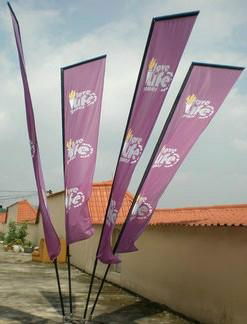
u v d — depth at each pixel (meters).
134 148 9.53
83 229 9.92
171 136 9.62
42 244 25.16
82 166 10.10
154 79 9.50
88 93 10.27
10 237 36.25
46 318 10.88
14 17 10.14
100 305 12.73
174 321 10.97
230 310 9.55
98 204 22.17
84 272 21.20
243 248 9.36
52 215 29.69
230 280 9.66
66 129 10.22
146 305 12.85
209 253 10.58
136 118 9.60
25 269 21.36
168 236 12.76
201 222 10.92
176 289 11.98
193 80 9.80
